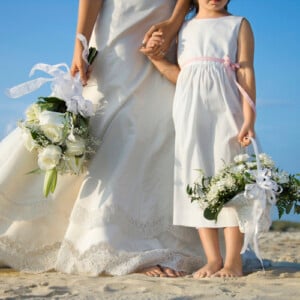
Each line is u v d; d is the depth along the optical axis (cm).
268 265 409
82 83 399
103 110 393
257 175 337
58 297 268
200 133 372
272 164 347
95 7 407
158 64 400
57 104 388
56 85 384
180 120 377
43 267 380
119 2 405
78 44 400
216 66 378
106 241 358
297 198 344
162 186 391
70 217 378
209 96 373
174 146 396
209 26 389
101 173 380
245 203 338
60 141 370
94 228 364
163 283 305
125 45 400
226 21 389
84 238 367
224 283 305
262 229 335
